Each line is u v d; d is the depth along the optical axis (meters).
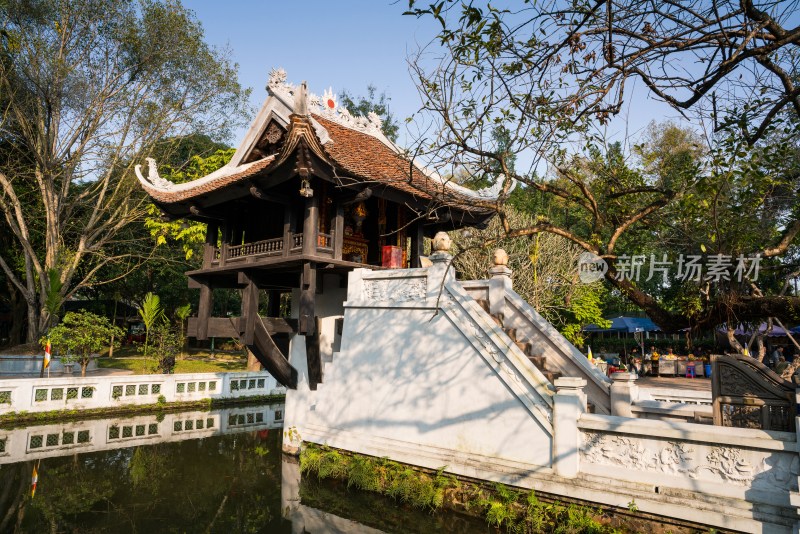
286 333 11.47
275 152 11.09
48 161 20.34
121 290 28.89
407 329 8.56
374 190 9.05
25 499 8.30
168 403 16.84
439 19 3.74
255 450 11.82
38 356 18.59
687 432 5.64
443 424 7.78
